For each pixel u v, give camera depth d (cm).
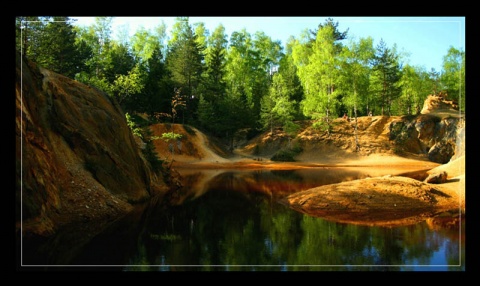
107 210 1297
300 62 5994
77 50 4084
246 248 929
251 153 5059
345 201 1438
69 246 918
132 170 1706
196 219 1293
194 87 5497
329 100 4781
